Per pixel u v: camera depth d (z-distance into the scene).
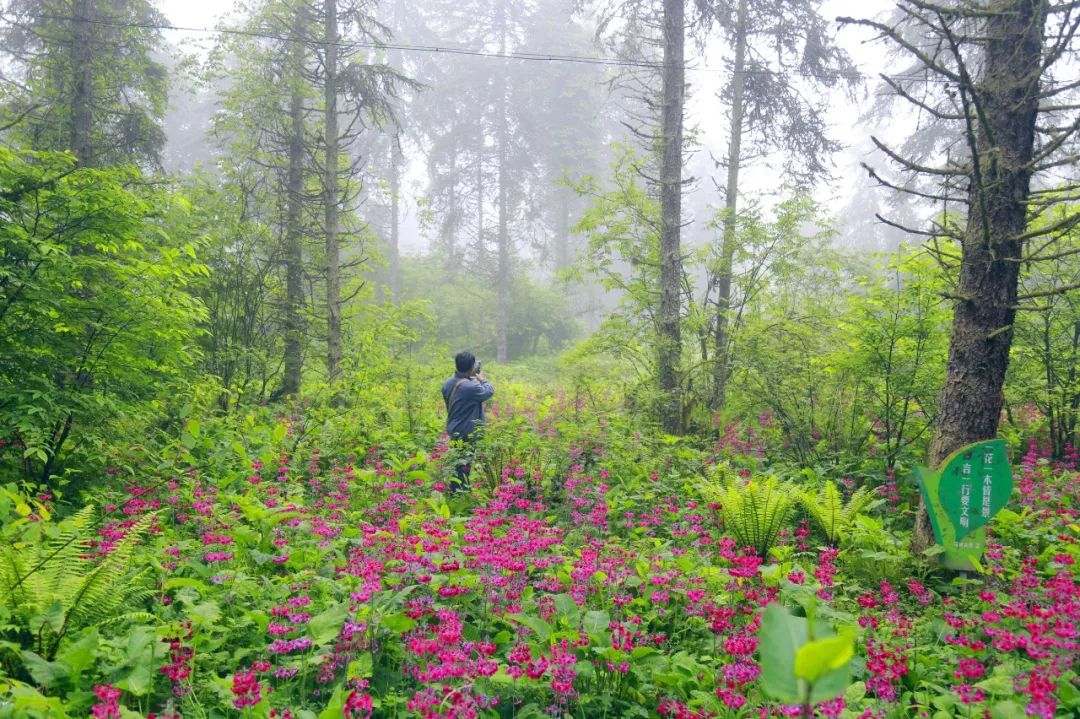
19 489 5.75
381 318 14.55
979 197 4.83
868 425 8.67
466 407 8.17
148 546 4.96
